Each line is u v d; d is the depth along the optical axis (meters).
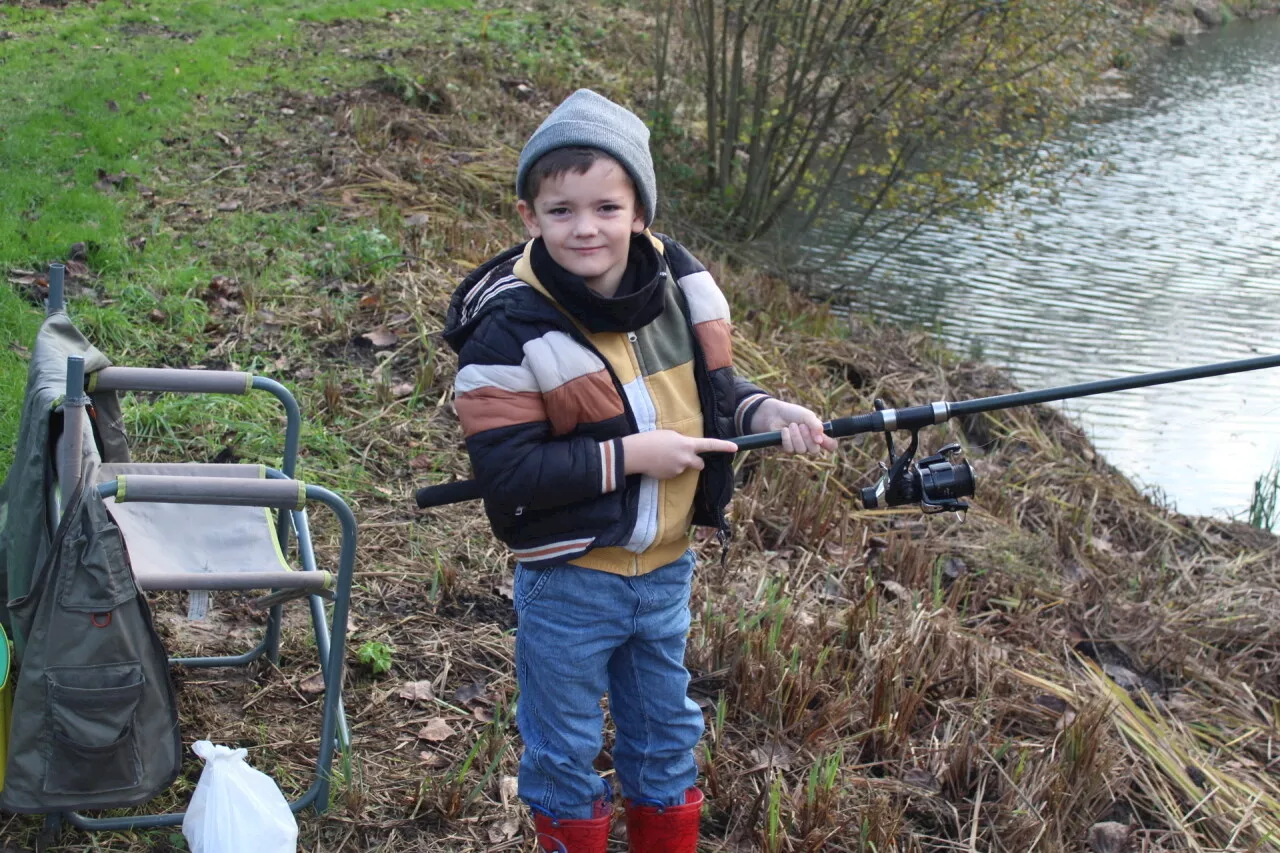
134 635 2.50
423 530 4.28
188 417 4.67
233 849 2.48
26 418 2.62
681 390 2.41
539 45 11.48
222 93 8.87
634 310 2.27
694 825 2.60
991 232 9.71
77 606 2.44
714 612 3.91
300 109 8.77
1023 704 3.82
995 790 3.38
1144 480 6.09
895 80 8.11
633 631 2.45
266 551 2.85
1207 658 4.46
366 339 5.54
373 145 8.29
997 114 8.30
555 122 2.23
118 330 5.23
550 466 2.23
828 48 8.23
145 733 2.55
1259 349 7.64
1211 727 4.02
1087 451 6.21
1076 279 8.80
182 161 7.57
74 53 9.41
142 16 10.70
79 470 2.47
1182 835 3.39
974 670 3.91
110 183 7.00
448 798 2.99
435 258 6.55
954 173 9.04
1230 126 13.73
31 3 10.84
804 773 3.34
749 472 5.16
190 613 2.63
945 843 3.17
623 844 2.98
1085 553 5.13
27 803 2.51
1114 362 7.37
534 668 2.43
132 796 2.57
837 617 4.12
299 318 5.64
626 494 2.34
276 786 2.68
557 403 2.25
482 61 10.66
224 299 5.73
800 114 9.16
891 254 9.06
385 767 3.14
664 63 9.62
